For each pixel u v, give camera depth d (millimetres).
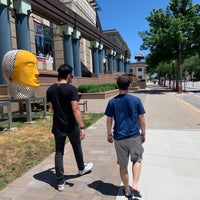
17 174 4547
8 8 14672
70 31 24516
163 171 4641
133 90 35906
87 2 40156
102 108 14266
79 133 4141
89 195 3727
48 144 6426
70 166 4879
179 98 21172
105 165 4914
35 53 23641
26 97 9742
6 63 9570
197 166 4883
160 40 27828
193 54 30078
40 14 20609
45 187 4008
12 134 7449
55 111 3891
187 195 3748
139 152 3430
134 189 3422
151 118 10492
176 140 6781
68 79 3973
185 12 29219
